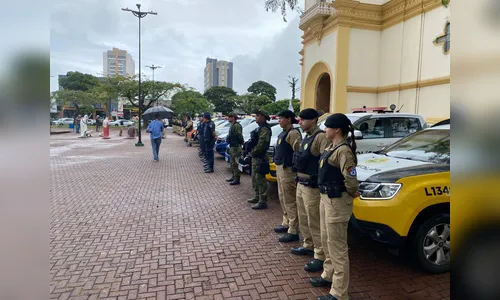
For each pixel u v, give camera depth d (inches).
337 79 618.2
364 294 124.3
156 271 140.6
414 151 175.8
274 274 138.9
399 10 577.3
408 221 129.7
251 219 210.7
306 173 140.6
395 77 594.9
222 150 440.5
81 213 219.3
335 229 114.7
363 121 295.1
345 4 603.2
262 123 227.6
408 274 139.9
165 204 243.8
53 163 444.5
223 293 124.1
